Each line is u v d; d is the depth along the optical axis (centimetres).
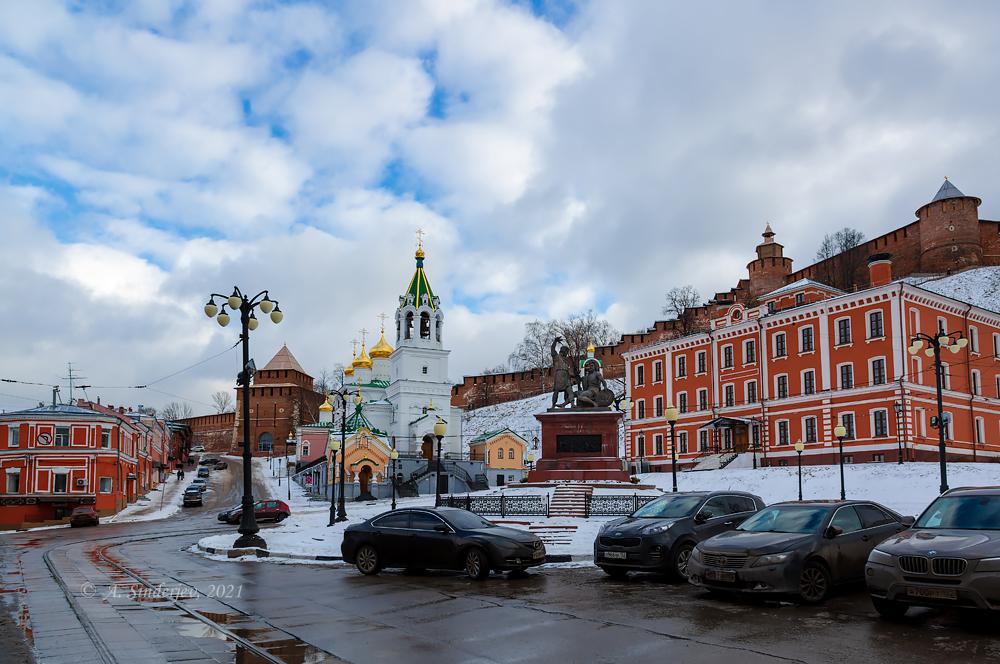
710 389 7375
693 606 1495
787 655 1082
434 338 9819
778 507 1694
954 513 1394
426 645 1169
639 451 8081
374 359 11250
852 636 1201
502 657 1093
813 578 1504
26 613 1431
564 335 13112
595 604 1531
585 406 5031
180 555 2753
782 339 6750
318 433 10456
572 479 4784
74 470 6444
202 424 15425
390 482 7612
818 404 6341
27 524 6188
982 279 10069
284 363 14950
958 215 10675
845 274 11856
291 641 1194
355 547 2091
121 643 1163
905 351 5794
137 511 6962
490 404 13475
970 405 6244
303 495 8169
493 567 1903
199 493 7481
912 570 1248
